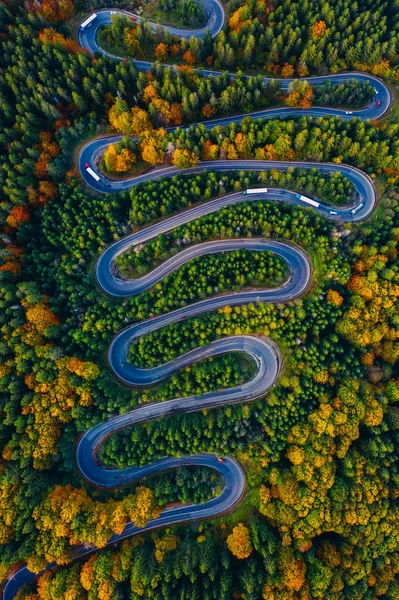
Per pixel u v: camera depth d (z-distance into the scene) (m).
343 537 94.81
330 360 102.25
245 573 88.00
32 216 106.88
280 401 98.69
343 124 109.31
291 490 92.44
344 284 105.19
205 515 98.19
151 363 104.69
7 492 89.31
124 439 98.94
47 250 107.69
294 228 104.75
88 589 86.75
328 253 104.81
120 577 87.25
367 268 105.12
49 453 94.44
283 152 109.94
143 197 106.38
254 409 101.38
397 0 109.00
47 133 107.69
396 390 103.25
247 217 106.00
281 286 107.81
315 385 99.50
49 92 105.12
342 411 98.81
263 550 88.44
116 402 98.62
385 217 107.69
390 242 104.44
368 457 100.19
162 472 101.38
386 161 107.38
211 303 108.25
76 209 106.75
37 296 98.50
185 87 107.62
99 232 105.38
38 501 91.00
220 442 97.06
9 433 94.31
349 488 95.94
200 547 91.19
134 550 91.81
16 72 103.12
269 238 109.50
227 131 109.06
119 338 107.25
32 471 92.31
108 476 101.00
